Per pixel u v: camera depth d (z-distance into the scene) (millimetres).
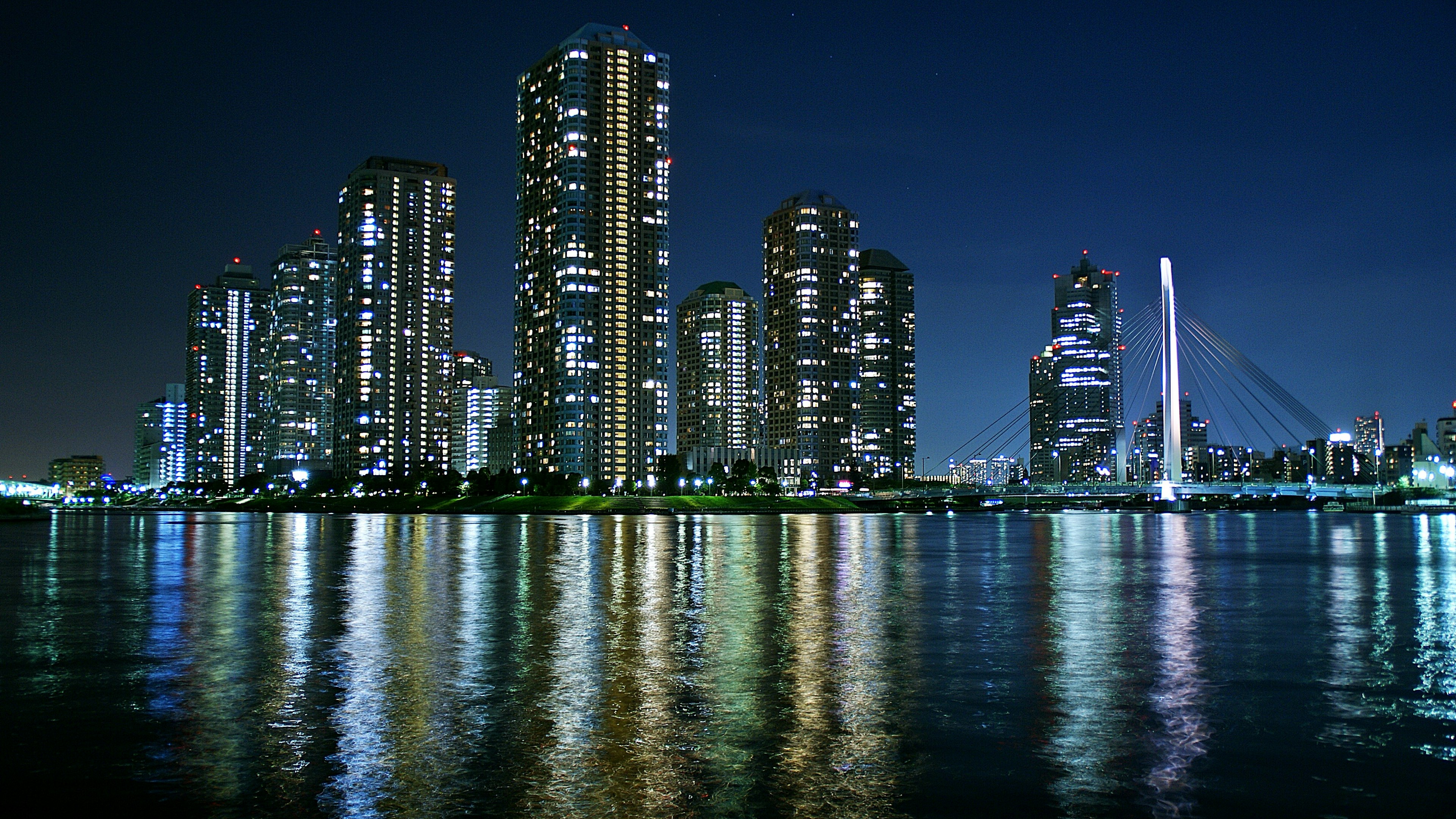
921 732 29422
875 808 23156
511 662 40125
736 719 30891
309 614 54719
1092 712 31922
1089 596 66062
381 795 23938
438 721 30531
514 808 23094
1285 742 28500
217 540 142625
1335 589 71062
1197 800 23812
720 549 117188
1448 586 73562
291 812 22812
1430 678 37500
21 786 24547
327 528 192875
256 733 29172
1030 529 195625
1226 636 47906
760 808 23078
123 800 23547
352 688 35156
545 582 73250
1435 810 23172
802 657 41375
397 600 61594
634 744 28062
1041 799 23797
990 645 44906
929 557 103375
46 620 52875
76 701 33188
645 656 41406
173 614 55094
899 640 46000
